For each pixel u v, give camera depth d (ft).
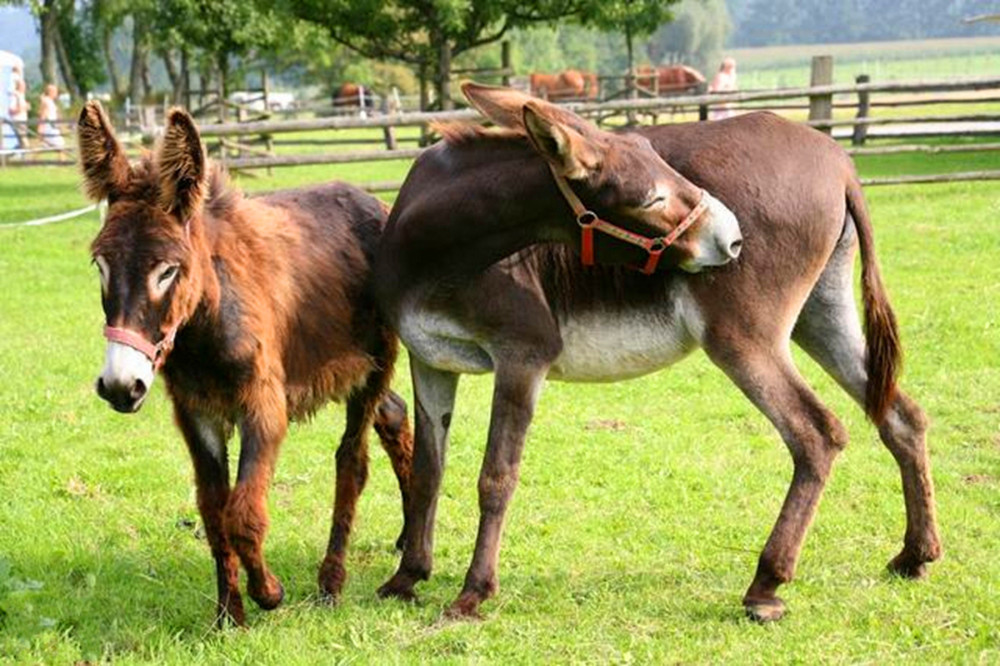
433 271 15.14
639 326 15.15
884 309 15.24
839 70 322.55
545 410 25.03
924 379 25.54
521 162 14.62
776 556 14.71
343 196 17.40
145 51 156.15
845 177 15.28
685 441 22.76
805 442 14.57
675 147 15.05
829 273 15.74
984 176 50.01
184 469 21.85
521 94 15.15
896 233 40.70
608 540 18.11
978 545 17.10
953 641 13.89
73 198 63.57
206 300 14.01
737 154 14.80
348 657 13.92
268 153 71.20
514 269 15.07
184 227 13.52
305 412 16.17
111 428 24.43
